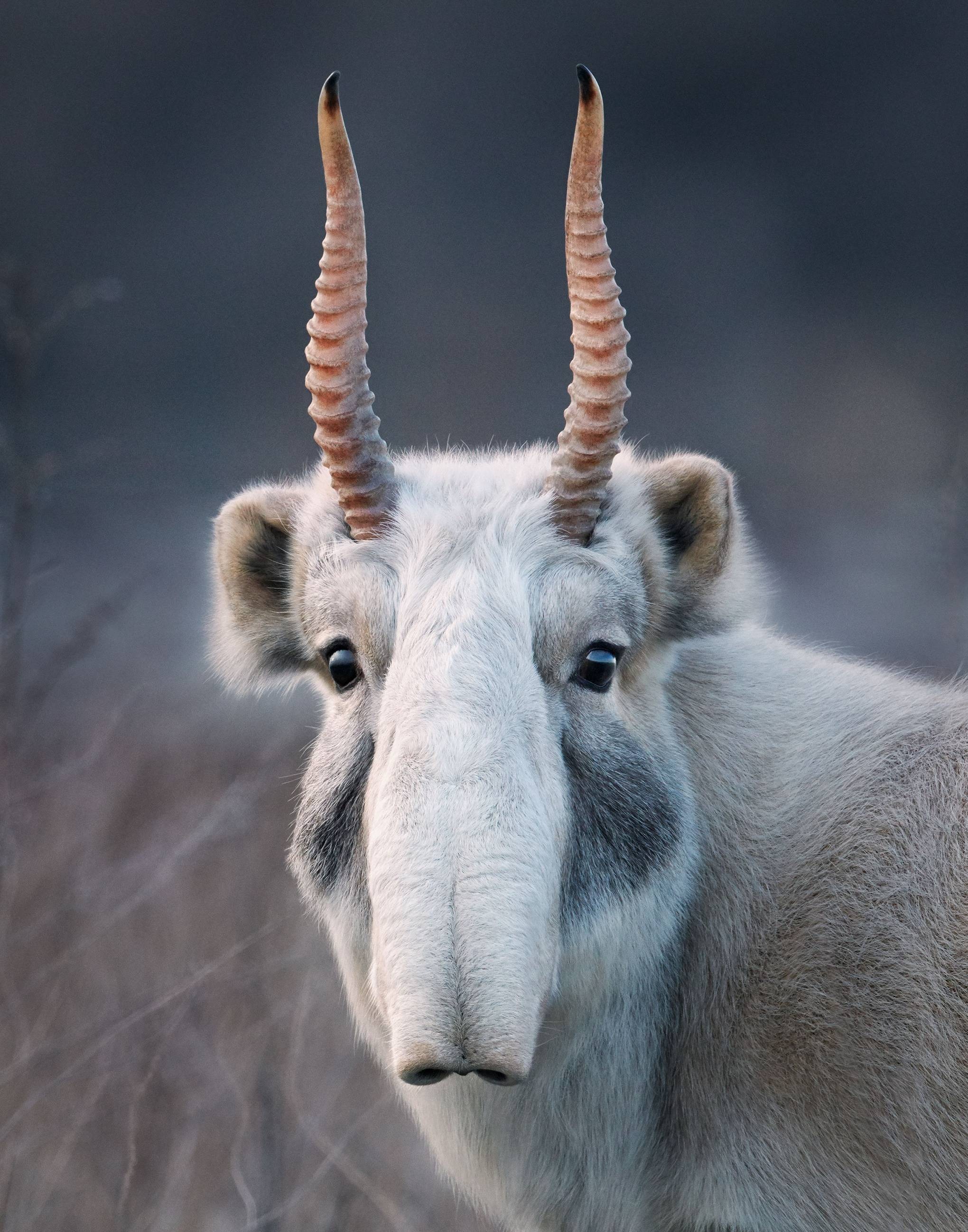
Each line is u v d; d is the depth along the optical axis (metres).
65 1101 23.48
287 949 26.28
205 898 27.45
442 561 16.09
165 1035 22.03
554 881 14.77
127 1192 20.56
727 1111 17.02
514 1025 13.70
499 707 14.95
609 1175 17.61
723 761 18.20
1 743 25.86
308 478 20.16
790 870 17.55
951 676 20.89
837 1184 16.47
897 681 19.64
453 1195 23.20
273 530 18.97
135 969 25.66
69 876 26.41
